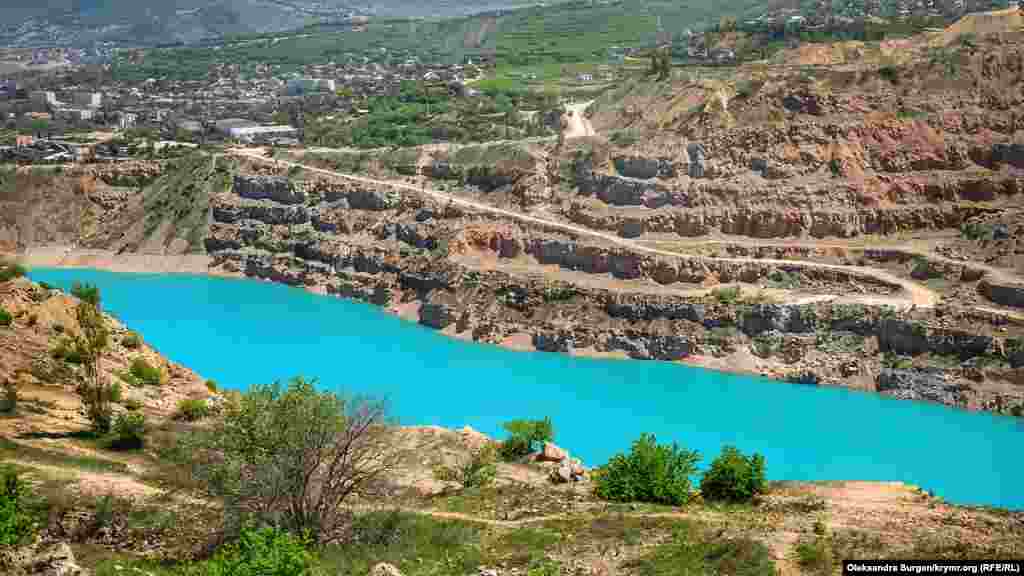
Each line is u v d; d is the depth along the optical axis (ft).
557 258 589.32
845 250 542.98
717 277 544.62
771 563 190.29
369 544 215.72
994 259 504.02
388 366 494.18
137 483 242.78
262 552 179.42
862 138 587.68
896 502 233.76
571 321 539.70
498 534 218.59
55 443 264.72
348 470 239.09
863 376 467.52
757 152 595.88
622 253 564.30
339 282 646.33
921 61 623.77
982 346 450.30
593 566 199.00
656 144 622.13
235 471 219.20
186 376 353.31
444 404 435.53
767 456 374.22
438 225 637.71
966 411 433.48
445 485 262.06
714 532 209.56
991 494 334.44
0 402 282.56
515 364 506.07
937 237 549.13
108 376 317.83
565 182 647.56
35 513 219.61
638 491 243.40
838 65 652.89
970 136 582.76
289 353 512.22
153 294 638.94
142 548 216.33
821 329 491.31
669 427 409.49
